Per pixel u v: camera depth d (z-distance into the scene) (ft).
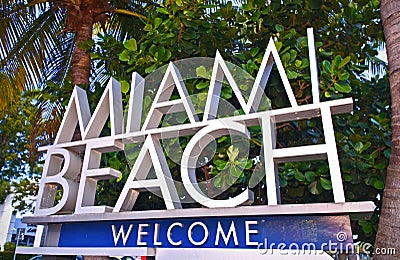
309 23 8.28
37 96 14.70
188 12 8.09
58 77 16.22
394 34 5.60
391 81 5.50
